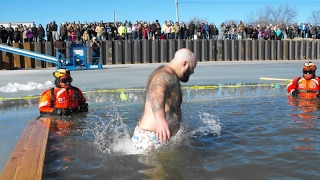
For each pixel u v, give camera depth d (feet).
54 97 21.72
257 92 31.17
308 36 111.45
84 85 37.65
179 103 14.28
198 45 93.71
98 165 12.51
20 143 14.42
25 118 21.30
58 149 14.56
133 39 88.28
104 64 85.20
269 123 18.65
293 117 20.12
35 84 37.32
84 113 22.53
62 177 11.53
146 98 14.26
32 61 78.02
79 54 62.39
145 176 11.41
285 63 80.28
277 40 103.86
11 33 77.92
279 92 30.81
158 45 89.81
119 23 89.92
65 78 22.02
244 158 13.00
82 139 16.10
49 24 80.18
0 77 48.57
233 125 18.31
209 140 15.38
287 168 11.92
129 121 20.17
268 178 11.11
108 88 34.99
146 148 14.02
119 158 13.20
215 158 13.04
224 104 25.34
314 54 107.96
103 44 84.94
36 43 78.64
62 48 64.18
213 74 49.34
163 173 11.62
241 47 99.25
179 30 91.71
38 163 11.88
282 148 14.14
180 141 14.94
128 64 84.84
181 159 12.96
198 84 37.52
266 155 13.30
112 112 22.88
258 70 56.18
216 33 97.40
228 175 11.41
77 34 81.25
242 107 23.89
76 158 13.35
